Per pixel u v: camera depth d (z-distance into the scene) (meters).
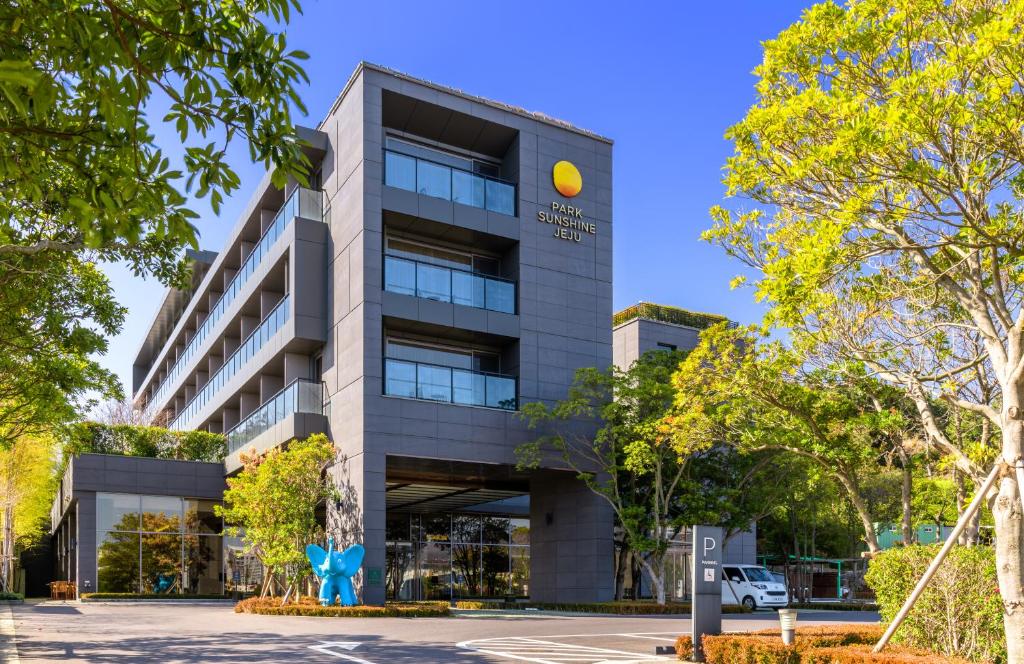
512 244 29.92
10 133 6.65
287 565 25.08
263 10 7.03
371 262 26.58
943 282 11.41
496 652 14.11
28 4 5.97
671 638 16.73
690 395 19.55
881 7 9.98
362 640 16.05
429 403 26.78
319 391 28.75
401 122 29.31
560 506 30.44
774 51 10.79
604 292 30.91
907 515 16.91
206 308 49.03
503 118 29.97
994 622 11.19
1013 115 8.66
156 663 12.49
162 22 6.49
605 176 31.78
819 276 10.27
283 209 31.20
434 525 37.91
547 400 29.08
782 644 11.49
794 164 10.62
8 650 14.09
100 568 32.78
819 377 16.50
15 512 49.59
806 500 37.75
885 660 9.88
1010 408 10.14
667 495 27.81
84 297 18.00
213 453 38.78
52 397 18.77
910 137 8.96
